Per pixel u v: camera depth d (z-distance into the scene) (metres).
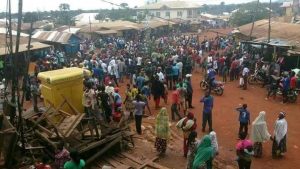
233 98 21.66
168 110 18.95
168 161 12.39
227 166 12.23
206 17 87.81
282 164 12.61
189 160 10.73
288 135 15.45
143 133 15.09
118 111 15.25
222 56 29.86
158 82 19.00
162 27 60.34
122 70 26.27
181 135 15.10
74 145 11.07
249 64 27.02
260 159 13.00
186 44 43.66
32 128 11.73
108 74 24.11
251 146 10.40
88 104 13.90
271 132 15.69
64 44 38.06
